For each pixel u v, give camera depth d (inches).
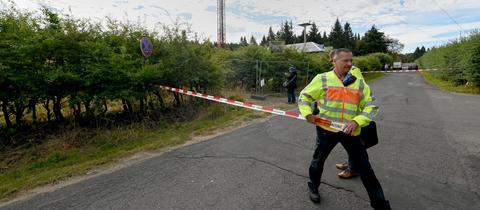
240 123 259.1
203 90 330.6
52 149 183.9
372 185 94.1
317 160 105.1
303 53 618.5
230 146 187.2
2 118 227.8
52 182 138.0
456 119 263.1
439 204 106.7
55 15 207.5
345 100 93.0
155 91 270.1
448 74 724.0
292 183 128.0
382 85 727.1
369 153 165.5
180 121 264.1
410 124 241.9
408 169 140.6
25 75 187.0
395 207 105.3
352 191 118.6
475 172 135.7
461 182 125.1
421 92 531.5
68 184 135.5
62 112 244.7
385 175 133.7
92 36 227.0
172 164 156.6
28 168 161.6
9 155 177.3
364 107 93.2
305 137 204.7
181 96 304.3
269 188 123.3
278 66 530.3
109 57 222.1
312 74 636.1
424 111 309.4
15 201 120.6
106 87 221.3
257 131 226.8
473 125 236.8
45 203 117.4
